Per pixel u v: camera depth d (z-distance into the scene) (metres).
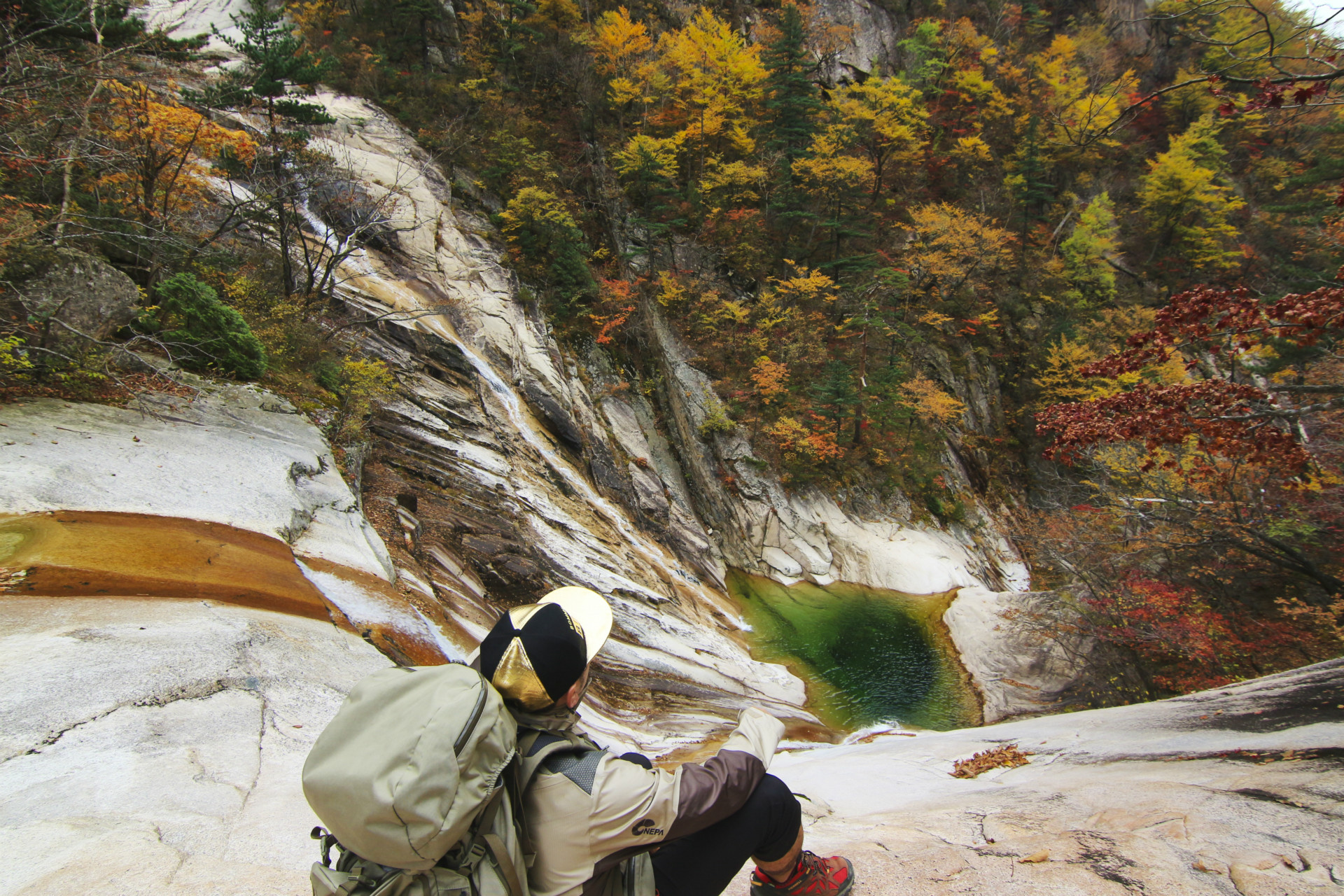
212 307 12.03
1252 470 13.94
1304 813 2.55
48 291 9.28
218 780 3.40
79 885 2.35
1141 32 50.59
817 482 28.73
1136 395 7.70
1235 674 13.59
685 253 32.22
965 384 36.62
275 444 10.42
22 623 4.69
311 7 31.80
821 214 35.12
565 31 35.88
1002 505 34.81
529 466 20.14
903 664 18.64
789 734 13.63
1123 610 15.12
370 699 1.25
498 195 29.86
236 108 20.70
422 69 31.81
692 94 33.62
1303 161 41.72
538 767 1.37
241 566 6.73
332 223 22.53
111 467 7.74
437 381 19.72
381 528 12.07
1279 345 14.67
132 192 14.66
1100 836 2.60
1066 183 46.94
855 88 40.00
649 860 1.54
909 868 2.48
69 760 3.32
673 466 27.58
